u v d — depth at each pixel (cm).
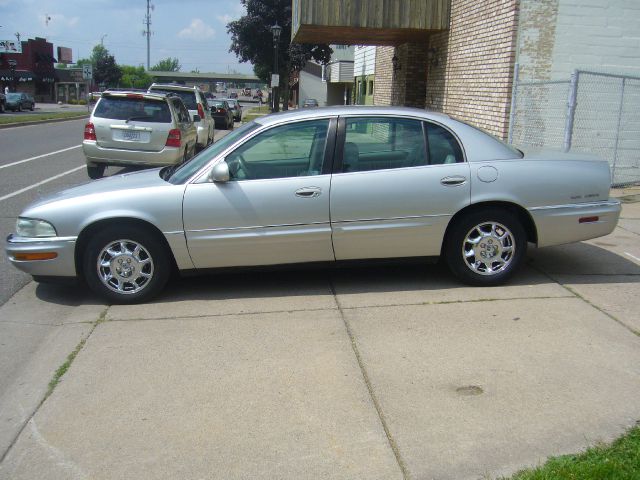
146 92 1172
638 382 382
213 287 581
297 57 4272
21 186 1138
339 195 531
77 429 349
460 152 547
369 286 572
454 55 1331
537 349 430
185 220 526
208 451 326
